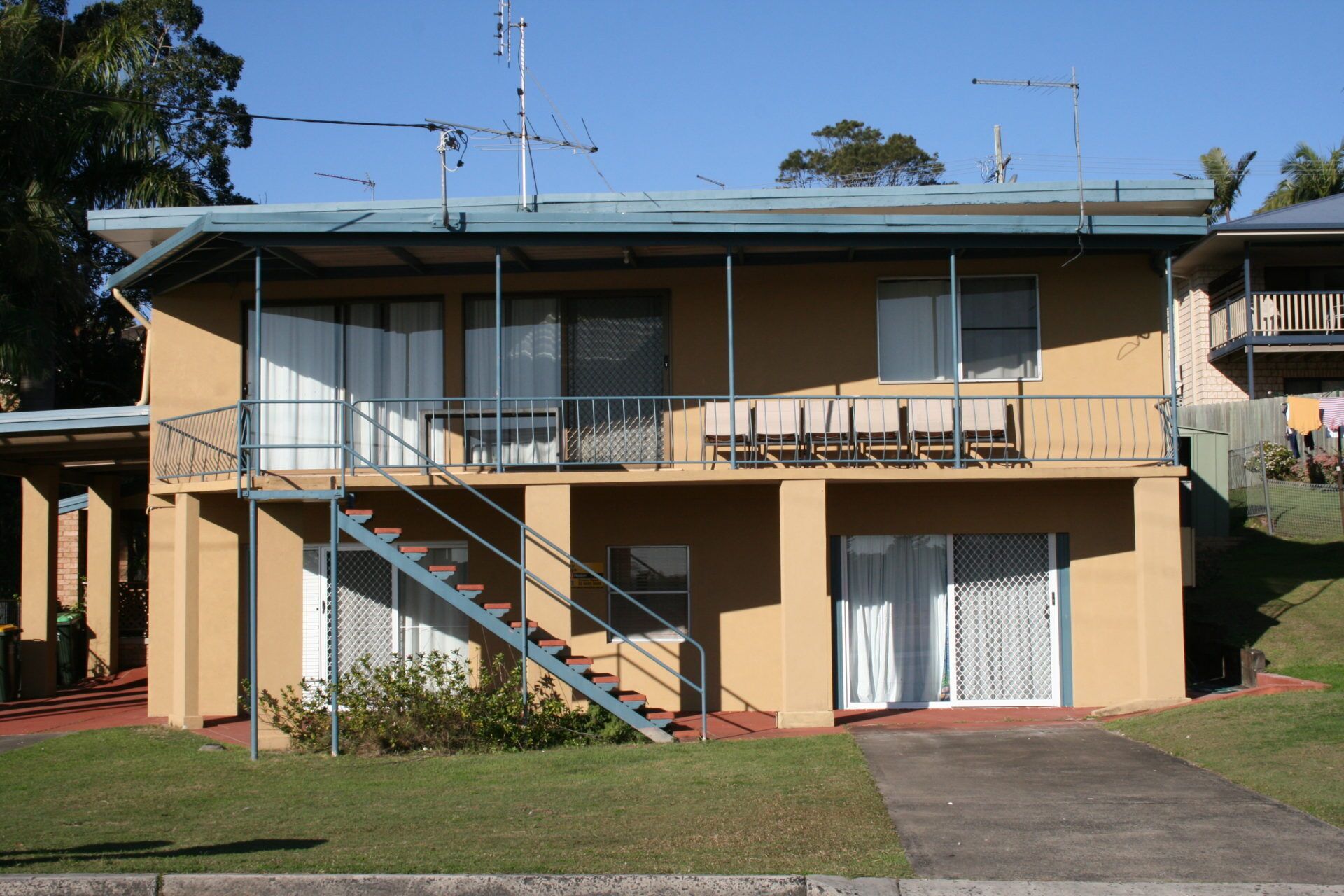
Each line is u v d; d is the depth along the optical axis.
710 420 13.66
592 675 12.16
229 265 13.68
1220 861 6.70
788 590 12.45
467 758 10.96
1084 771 9.26
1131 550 13.62
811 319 14.02
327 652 14.55
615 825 7.80
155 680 14.77
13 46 25.95
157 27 31.48
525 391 14.30
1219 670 13.93
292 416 14.47
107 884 6.61
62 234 24.97
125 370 30.78
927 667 13.87
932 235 12.49
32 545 17.73
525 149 15.05
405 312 14.56
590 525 14.11
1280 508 20.58
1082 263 13.84
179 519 13.76
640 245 12.63
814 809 8.12
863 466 13.55
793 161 62.66
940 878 6.43
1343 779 8.41
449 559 14.47
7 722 15.22
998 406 13.51
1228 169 47.03
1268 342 25.38
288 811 8.62
